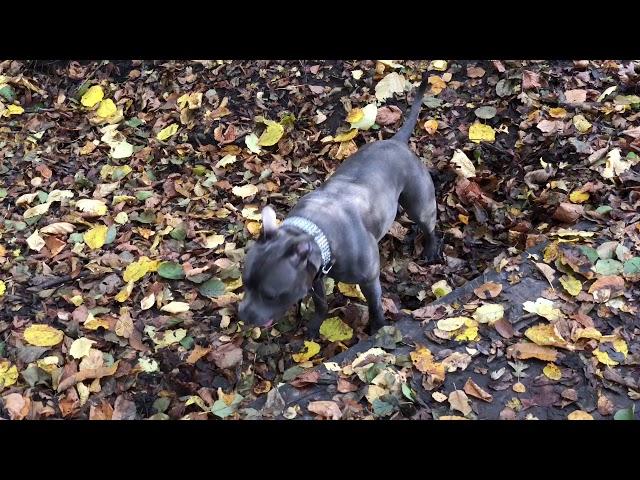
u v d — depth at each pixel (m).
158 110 2.15
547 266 1.43
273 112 2.05
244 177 1.91
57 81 2.28
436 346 1.34
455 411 1.23
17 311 1.57
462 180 1.78
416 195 1.52
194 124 2.07
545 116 1.86
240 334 1.50
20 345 1.48
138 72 2.25
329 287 1.61
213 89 2.14
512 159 1.82
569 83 1.94
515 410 1.21
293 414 1.25
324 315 1.51
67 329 1.51
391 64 2.08
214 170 1.93
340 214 1.30
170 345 1.49
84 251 1.73
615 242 1.45
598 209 1.57
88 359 1.44
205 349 1.46
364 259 1.33
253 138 1.97
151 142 2.04
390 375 1.26
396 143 1.52
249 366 1.45
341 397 1.27
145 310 1.57
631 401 1.21
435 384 1.26
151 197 1.87
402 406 1.23
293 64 2.15
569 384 1.24
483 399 1.23
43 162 2.01
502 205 1.74
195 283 1.61
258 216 1.77
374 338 1.37
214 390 1.39
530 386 1.25
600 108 1.84
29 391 1.39
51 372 1.42
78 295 1.59
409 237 1.75
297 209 1.32
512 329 1.33
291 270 1.19
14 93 2.24
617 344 1.28
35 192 1.92
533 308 1.35
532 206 1.71
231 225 1.78
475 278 1.52
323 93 2.06
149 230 1.78
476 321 1.35
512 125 1.89
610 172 1.65
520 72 1.97
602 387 1.23
